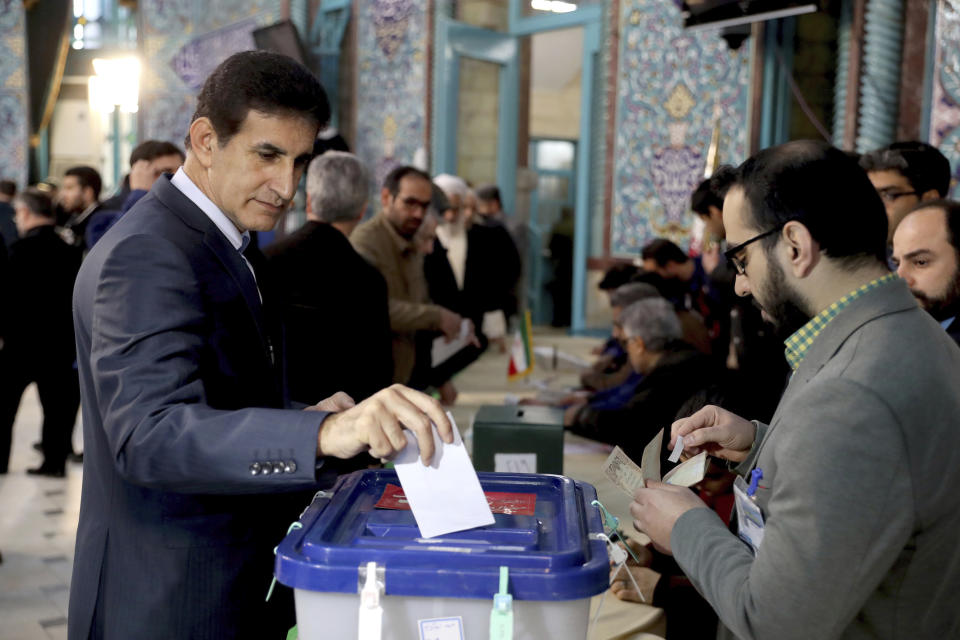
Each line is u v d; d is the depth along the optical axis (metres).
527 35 9.26
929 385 1.12
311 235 2.84
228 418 1.20
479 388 5.29
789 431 1.14
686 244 6.83
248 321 1.45
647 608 2.05
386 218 3.80
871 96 5.05
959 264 2.10
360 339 2.83
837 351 1.20
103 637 1.41
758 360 3.17
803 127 6.17
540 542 1.17
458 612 1.08
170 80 11.49
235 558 1.43
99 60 11.68
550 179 11.90
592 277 8.62
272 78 1.36
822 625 1.08
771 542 1.12
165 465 1.18
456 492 1.17
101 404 1.25
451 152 8.80
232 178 1.39
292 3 9.77
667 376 3.15
